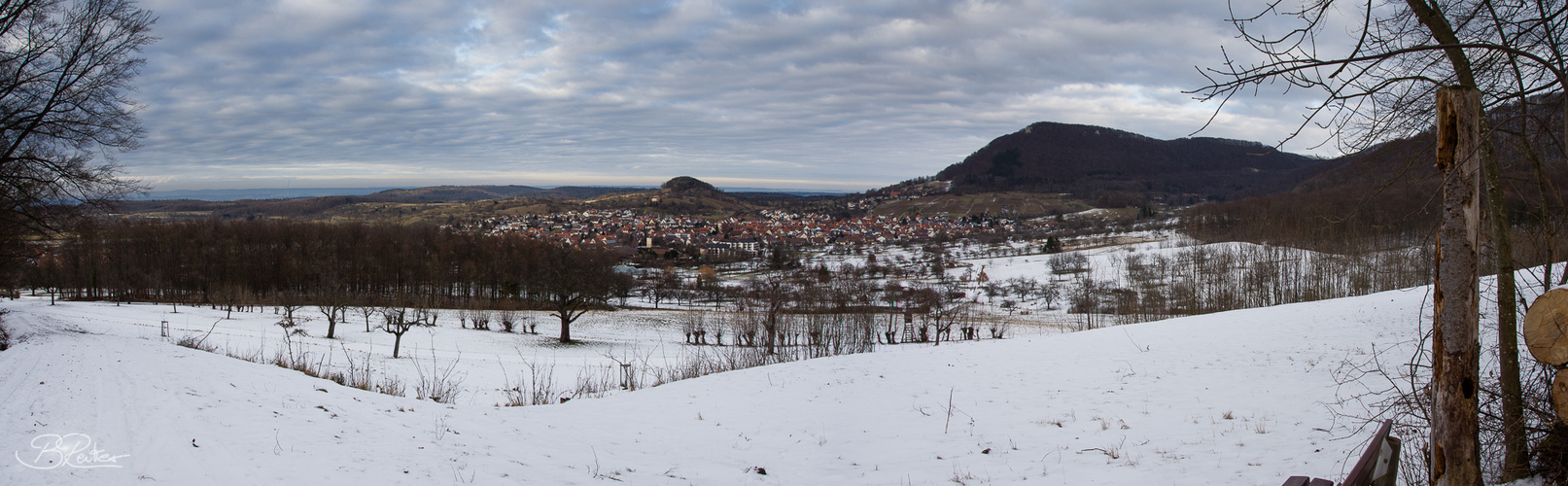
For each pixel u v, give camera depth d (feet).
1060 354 63.72
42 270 216.33
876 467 31.60
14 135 67.21
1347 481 13.53
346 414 35.50
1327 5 15.28
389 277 241.55
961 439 35.96
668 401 47.98
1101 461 30.04
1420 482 19.80
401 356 99.14
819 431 39.17
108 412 30.73
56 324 89.15
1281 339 61.16
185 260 229.45
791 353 97.04
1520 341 30.76
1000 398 46.14
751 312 125.70
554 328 167.84
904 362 63.46
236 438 27.45
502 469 27.61
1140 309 163.94
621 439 36.27
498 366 88.99
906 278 292.20
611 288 220.02
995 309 212.64
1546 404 18.70
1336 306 78.74
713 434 38.29
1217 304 160.45
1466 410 15.81
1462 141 15.52
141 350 59.57
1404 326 61.00
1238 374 48.34
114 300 219.20
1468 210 15.72
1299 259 154.10
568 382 73.61
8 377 40.65
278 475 23.20
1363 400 36.04
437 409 40.91
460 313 183.21
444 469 26.37
